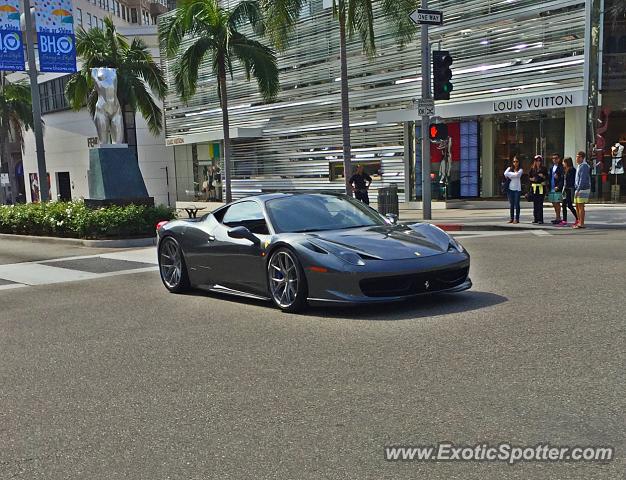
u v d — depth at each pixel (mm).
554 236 13664
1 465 3543
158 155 42281
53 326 7121
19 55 22375
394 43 25656
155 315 7371
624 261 9375
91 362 5547
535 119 22062
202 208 34031
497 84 22375
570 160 15477
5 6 21984
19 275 11375
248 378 4781
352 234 6977
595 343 5098
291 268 6844
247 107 34312
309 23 29750
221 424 3924
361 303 6238
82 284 10047
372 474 3162
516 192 16500
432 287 6547
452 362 4820
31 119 48750
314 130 30297
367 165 27562
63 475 3375
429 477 3105
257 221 7727
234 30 25797
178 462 3438
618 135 20391
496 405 3932
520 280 8156
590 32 19781
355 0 19906
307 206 7750
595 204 20531
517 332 5551
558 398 3986
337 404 4117
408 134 25625
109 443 3758
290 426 3814
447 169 24625
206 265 8172
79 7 67000
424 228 7281
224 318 6957
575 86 20266
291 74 31172
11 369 5492
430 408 3947
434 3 24266
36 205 19328
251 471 3273
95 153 17969
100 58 32750
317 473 3205
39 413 4348
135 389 4723
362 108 27469
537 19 21047
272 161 33125
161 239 8992
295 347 5535
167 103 40875
